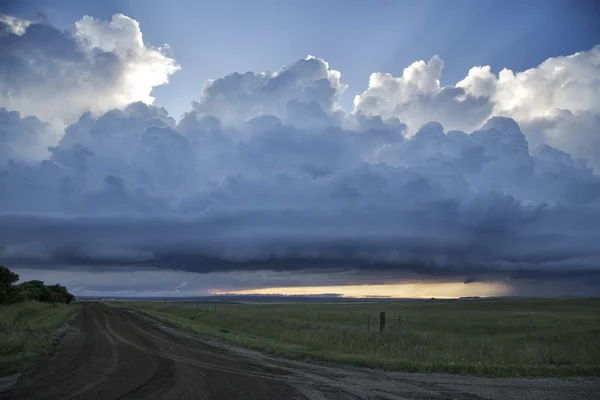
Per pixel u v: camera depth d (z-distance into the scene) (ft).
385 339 78.38
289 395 35.96
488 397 35.29
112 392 36.58
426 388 38.93
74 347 69.56
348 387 39.32
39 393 35.81
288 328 107.55
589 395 36.09
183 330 110.11
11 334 61.98
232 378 43.80
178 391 37.27
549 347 61.41
